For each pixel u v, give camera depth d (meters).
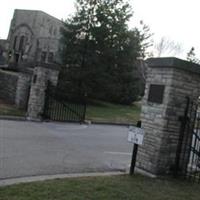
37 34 56.56
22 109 15.16
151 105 7.34
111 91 25.64
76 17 23.94
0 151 7.54
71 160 7.69
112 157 8.77
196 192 6.07
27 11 58.19
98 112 20.39
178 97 7.09
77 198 4.79
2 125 11.18
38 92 13.80
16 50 55.94
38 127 12.05
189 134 7.28
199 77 7.36
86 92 23.48
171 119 7.06
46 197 4.68
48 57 47.81
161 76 7.20
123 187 5.69
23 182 5.39
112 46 24.55
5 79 17.73
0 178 5.66
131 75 27.16
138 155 7.50
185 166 7.29
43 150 8.30
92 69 23.52
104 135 12.84
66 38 24.19
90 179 5.99
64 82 23.02
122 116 20.75
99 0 23.83
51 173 6.35
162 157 7.03
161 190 5.85
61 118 14.97
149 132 7.29
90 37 23.67
